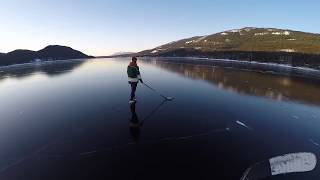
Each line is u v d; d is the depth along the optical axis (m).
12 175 5.79
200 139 7.53
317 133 8.04
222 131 8.20
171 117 9.86
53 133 8.44
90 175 5.66
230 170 5.74
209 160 6.22
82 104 12.62
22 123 9.66
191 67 35.50
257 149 6.82
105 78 24.00
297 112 10.51
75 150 6.99
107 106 11.98
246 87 16.95
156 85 18.36
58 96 15.09
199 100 12.98
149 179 5.43
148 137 7.76
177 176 5.52
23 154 6.87
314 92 14.90
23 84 21.38
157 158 6.36
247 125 8.81
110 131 8.41
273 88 16.42
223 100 12.94
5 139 8.02
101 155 6.62
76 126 9.09
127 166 6.00
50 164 6.23
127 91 15.99
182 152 6.67
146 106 11.78
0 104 13.29
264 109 11.03
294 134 7.94
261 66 35.50
